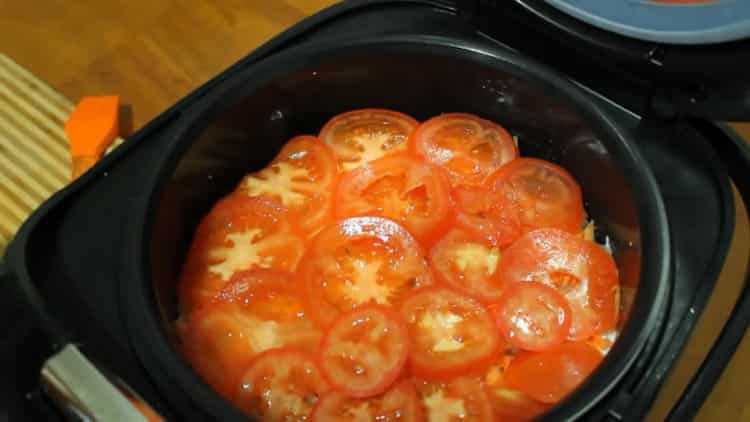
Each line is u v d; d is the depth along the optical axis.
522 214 0.51
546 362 0.46
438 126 0.53
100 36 0.61
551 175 0.51
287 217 0.50
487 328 0.46
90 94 0.59
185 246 0.49
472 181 0.52
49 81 0.59
